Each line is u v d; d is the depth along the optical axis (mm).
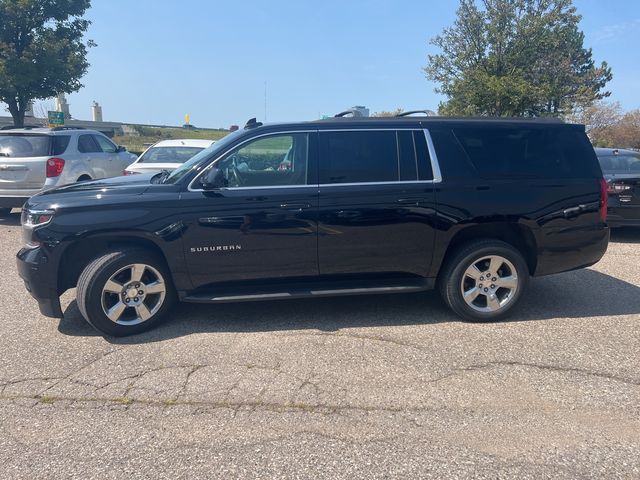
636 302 5422
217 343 4375
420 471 2773
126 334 4516
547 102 23406
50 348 4301
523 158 4824
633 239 8766
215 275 4566
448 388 3629
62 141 9711
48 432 3137
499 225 4820
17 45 18047
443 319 4938
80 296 4367
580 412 3342
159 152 10188
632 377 3789
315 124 4652
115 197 4418
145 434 3111
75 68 18969
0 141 9352
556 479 2717
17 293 5750
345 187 4562
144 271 4527
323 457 2889
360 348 4273
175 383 3697
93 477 2744
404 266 4750
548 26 23000
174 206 4406
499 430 3145
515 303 4871
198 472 2773
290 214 4504
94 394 3562
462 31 23422
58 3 18188
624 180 8078
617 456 2904
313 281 4766
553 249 4883
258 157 4562
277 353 4176
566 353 4180
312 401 3461
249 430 3145
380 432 3117
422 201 4621
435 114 5324
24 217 4598
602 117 39938
